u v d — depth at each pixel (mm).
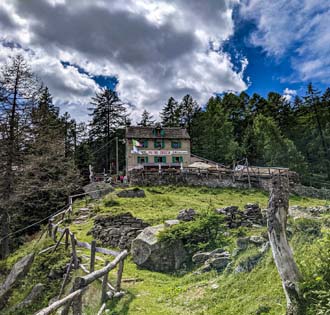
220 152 44281
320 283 4320
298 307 4242
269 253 6926
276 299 5312
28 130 19547
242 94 59969
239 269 7219
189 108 55938
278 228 4809
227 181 28172
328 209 10484
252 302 5703
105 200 21172
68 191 24391
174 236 10445
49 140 20984
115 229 13562
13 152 18375
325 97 49750
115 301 7547
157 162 37594
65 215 19266
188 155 38906
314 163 42812
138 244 11000
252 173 28969
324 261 4621
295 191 26969
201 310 6352
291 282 4445
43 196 23547
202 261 9602
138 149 37406
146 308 6988
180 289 7906
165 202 20766
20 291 10711
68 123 44250
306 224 7246
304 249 6164
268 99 56344
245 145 45625
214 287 7234
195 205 20156
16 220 22094
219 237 10688
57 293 9484
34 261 12008
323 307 3938
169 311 6688
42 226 21109
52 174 23797
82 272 9641
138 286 8594
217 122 45875
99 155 47062
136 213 17594
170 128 40781
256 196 25016
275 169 29516
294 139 47312
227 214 12680
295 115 52094
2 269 13766
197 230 10836
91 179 30250
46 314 4695
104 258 11078
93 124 47531
